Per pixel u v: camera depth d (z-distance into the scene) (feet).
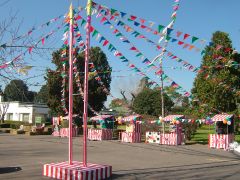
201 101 69.72
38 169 34.81
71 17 30.83
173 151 57.16
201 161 44.60
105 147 62.44
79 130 100.37
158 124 84.84
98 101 106.01
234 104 71.26
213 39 71.61
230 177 32.81
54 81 100.73
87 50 30.76
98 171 30.22
